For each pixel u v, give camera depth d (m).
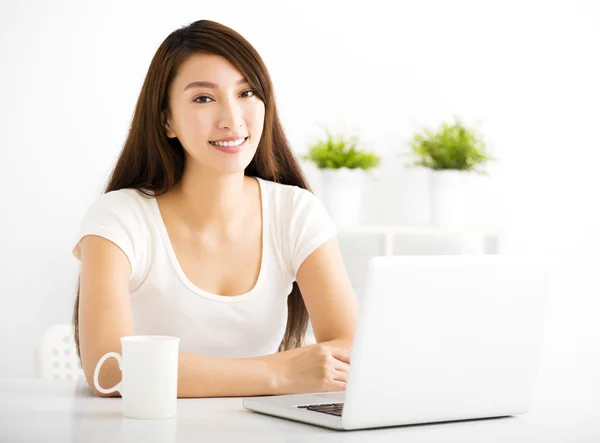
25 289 3.39
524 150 3.79
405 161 3.65
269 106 1.75
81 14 3.44
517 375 1.21
